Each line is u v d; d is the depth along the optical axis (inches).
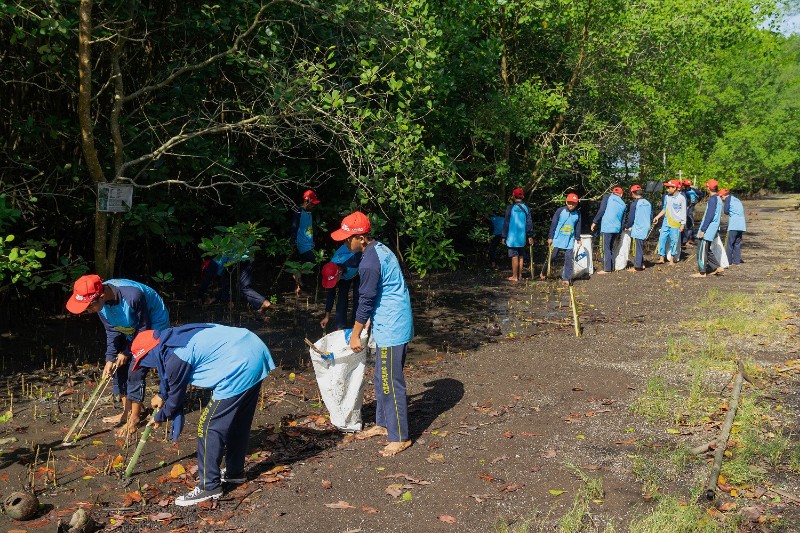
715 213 549.0
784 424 231.3
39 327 372.2
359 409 242.8
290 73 370.6
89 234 437.4
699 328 379.9
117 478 205.6
